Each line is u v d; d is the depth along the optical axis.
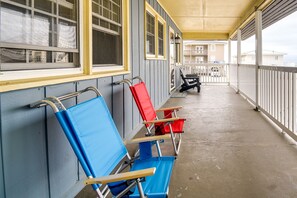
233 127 4.62
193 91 10.30
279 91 4.47
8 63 1.63
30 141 1.72
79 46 2.40
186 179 2.57
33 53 1.85
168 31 8.06
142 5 4.71
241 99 8.04
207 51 29.70
